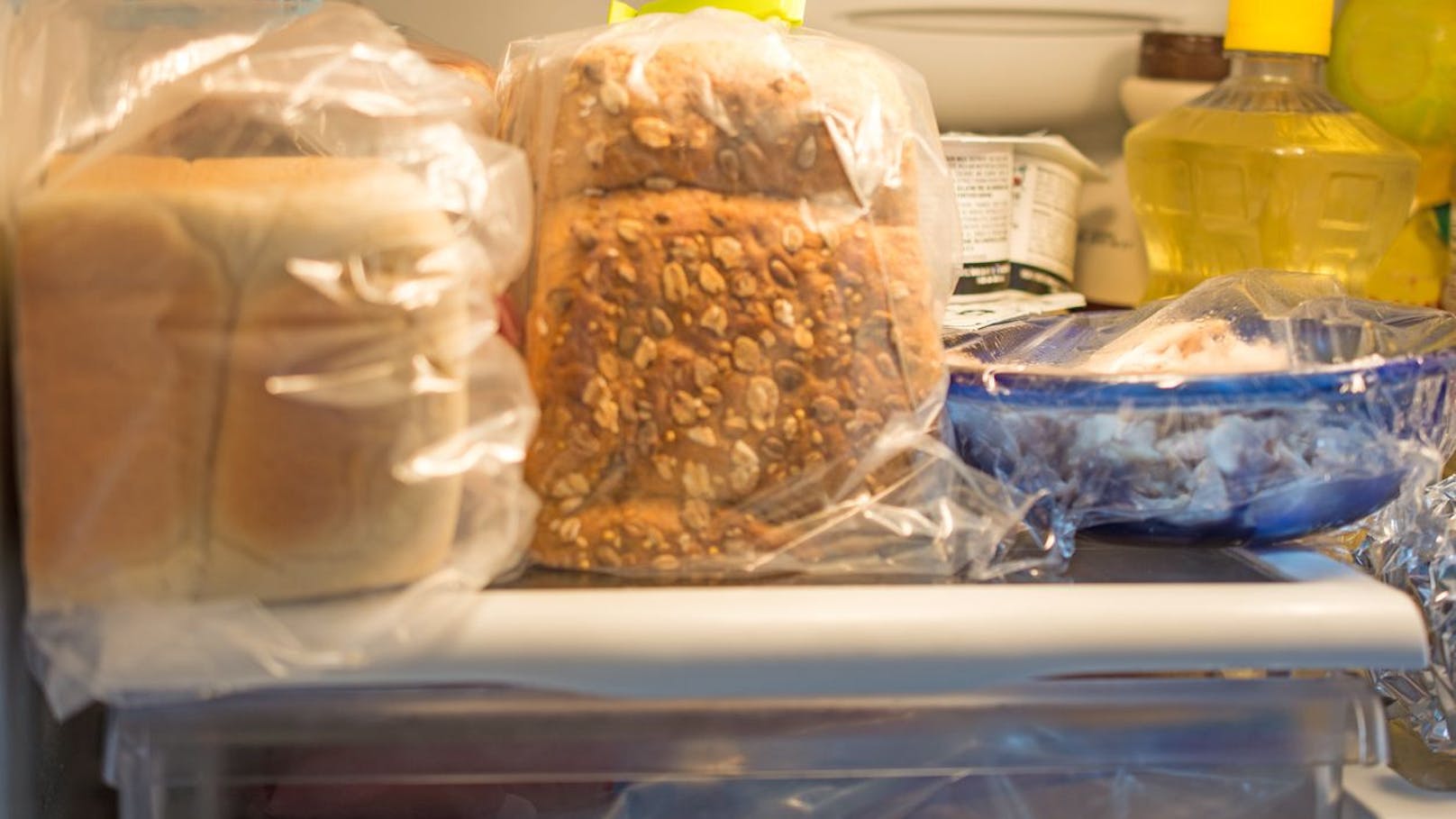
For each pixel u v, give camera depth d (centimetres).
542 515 53
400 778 49
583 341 52
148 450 45
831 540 53
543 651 46
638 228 52
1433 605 60
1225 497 54
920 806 55
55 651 45
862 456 53
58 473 45
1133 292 98
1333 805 54
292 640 45
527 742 49
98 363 45
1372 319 66
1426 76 88
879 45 91
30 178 49
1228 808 54
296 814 53
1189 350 61
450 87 56
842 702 50
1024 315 77
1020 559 56
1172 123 87
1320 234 85
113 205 44
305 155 52
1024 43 93
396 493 46
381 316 45
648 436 52
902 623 47
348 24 55
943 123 98
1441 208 91
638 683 47
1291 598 50
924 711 50
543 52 56
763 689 47
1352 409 53
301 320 45
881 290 53
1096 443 55
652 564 52
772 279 52
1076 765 51
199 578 46
